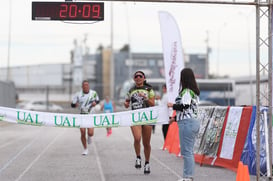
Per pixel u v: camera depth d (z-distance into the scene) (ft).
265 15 59.11
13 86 245.04
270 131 59.62
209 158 71.72
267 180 59.52
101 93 374.22
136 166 66.03
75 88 371.56
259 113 58.23
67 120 62.23
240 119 67.05
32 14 62.34
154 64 481.87
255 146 63.00
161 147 102.58
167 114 62.08
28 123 61.82
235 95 312.91
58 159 79.97
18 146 102.37
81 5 62.44
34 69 401.49
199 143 75.87
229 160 67.21
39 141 115.75
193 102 53.72
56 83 411.13
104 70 467.52
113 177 61.87
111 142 114.42
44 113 61.93
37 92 406.62
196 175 63.05
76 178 61.11
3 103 206.08
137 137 63.72
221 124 71.36
